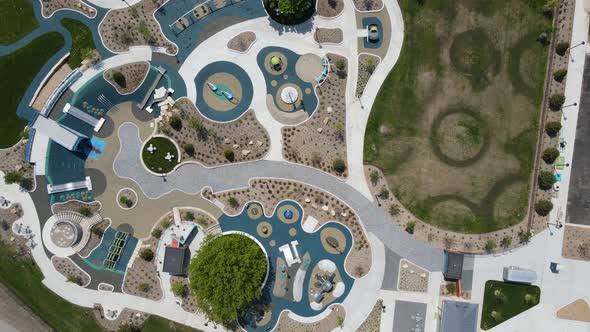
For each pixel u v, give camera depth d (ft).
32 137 110.01
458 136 111.24
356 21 111.24
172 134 111.86
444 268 111.45
